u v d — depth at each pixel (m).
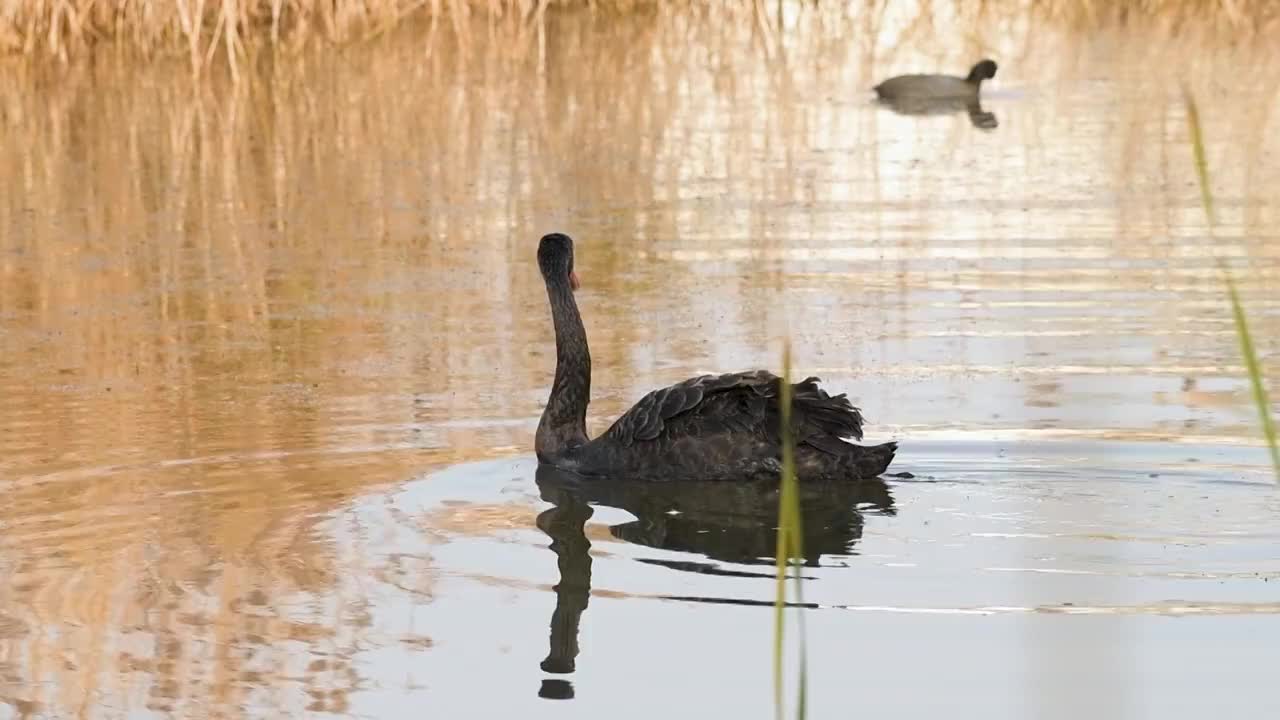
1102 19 37.16
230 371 15.21
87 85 30.70
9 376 15.12
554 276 13.07
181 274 18.72
